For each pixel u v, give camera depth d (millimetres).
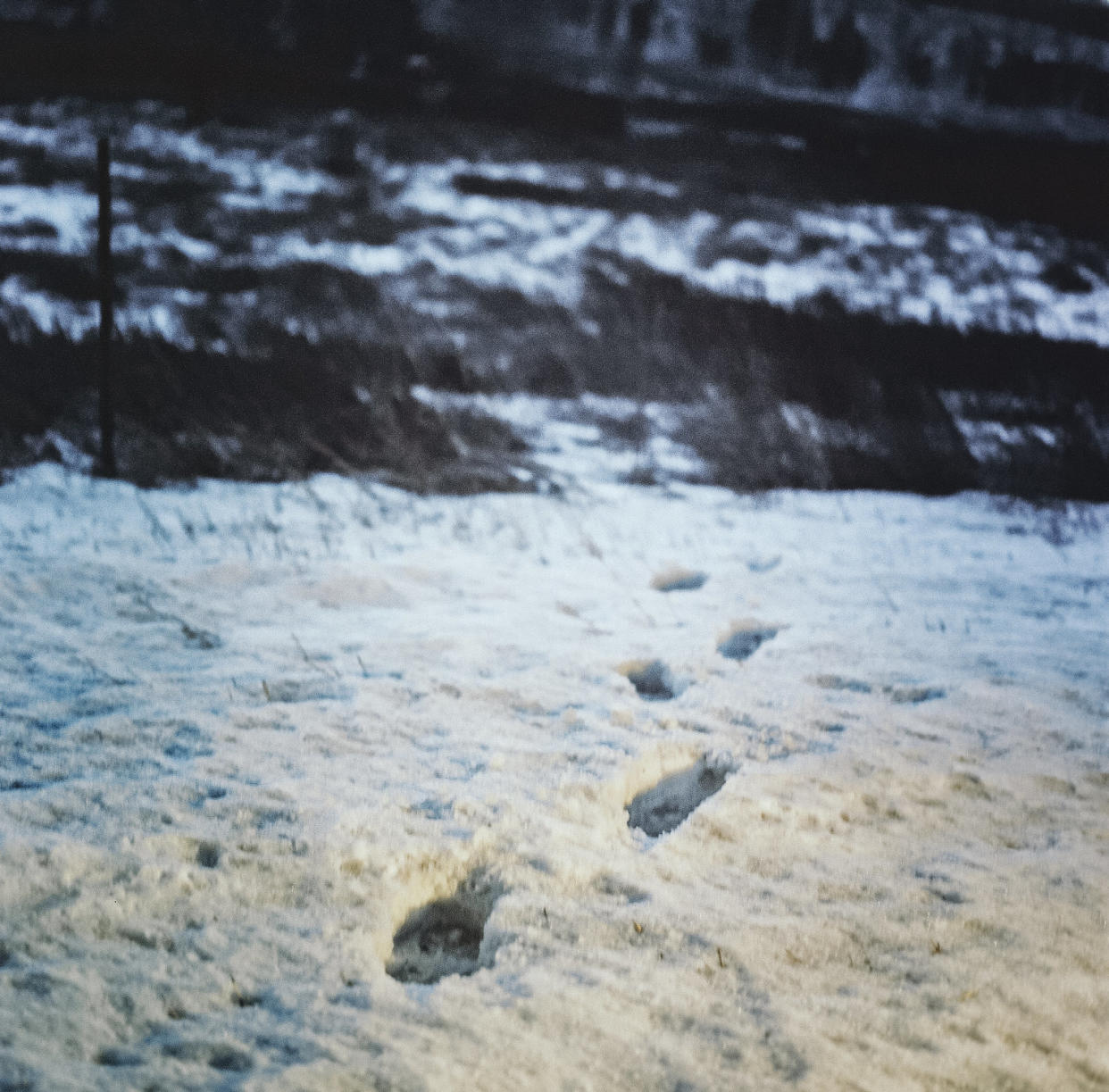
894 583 6918
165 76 10320
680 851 3381
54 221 9180
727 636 5812
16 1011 2418
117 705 4199
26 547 6191
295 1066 2305
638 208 10664
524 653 5141
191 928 2807
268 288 9227
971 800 3859
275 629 5266
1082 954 2914
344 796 3543
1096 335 10852
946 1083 2395
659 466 8992
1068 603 6762
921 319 10453
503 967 2742
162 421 8281
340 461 8367
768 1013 2594
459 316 9523
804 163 11500
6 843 3059
